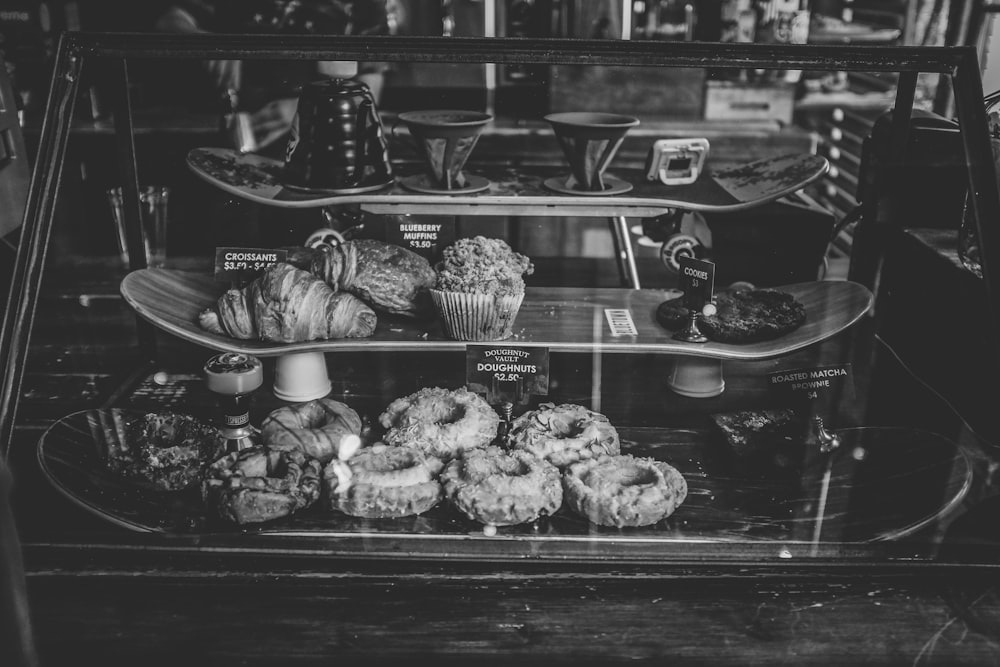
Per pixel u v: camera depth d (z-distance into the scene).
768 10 2.19
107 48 1.55
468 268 1.80
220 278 1.90
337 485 1.59
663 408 1.91
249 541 1.51
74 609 1.43
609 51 1.56
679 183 1.97
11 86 1.94
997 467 1.70
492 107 2.19
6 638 1.31
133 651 1.38
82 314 2.10
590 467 1.66
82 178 2.11
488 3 2.41
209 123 2.10
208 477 1.61
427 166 1.91
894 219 2.14
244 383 1.70
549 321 1.93
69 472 1.65
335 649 1.39
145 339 2.05
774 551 1.51
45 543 1.49
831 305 1.96
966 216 1.86
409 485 1.60
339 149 1.86
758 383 2.00
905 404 1.90
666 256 2.08
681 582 1.48
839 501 1.63
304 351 1.80
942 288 1.95
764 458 1.74
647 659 1.38
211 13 2.33
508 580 1.48
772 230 2.04
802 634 1.41
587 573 1.48
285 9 2.34
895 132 2.06
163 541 1.51
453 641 1.40
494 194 1.89
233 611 1.44
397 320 1.90
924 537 1.54
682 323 1.90
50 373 1.94
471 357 1.82
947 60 1.56
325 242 1.98
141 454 1.67
